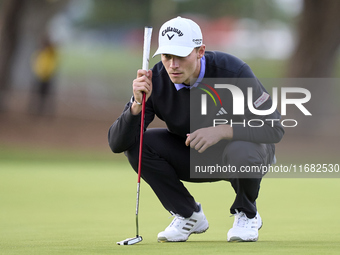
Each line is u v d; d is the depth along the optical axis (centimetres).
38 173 2844
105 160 3738
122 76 7619
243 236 1027
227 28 9438
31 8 4906
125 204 1798
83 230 1252
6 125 4528
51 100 4881
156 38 9162
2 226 1323
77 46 9931
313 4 4412
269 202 1836
